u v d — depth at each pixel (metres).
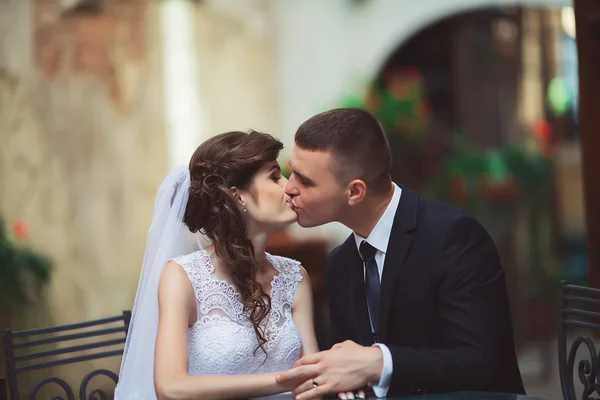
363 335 3.03
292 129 8.62
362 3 8.70
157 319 3.01
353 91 8.75
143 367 2.99
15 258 6.49
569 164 10.19
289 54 8.59
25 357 3.47
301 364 2.64
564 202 10.01
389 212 2.96
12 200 7.23
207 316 2.94
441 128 10.63
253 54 8.40
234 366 2.92
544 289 8.82
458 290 2.85
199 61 8.11
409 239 2.93
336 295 3.16
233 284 2.98
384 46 8.78
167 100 7.93
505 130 10.81
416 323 2.92
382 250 2.97
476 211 9.15
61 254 7.34
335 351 2.65
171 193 3.07
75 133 7.50
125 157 7.71
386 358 2.65
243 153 2.93
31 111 7.37
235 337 2.92
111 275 7.50
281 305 3.10
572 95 10.61
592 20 4.31
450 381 2.72
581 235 9.92
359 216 2.95
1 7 7.29
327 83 8.71
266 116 8.48
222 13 8.22
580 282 8.83
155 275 3.02
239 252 2.92
